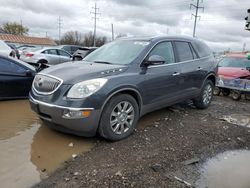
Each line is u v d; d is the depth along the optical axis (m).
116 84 3.81
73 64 4.41
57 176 2.93
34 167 3.12
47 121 3.87
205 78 6.01
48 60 14.62
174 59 5.10
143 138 4.13
